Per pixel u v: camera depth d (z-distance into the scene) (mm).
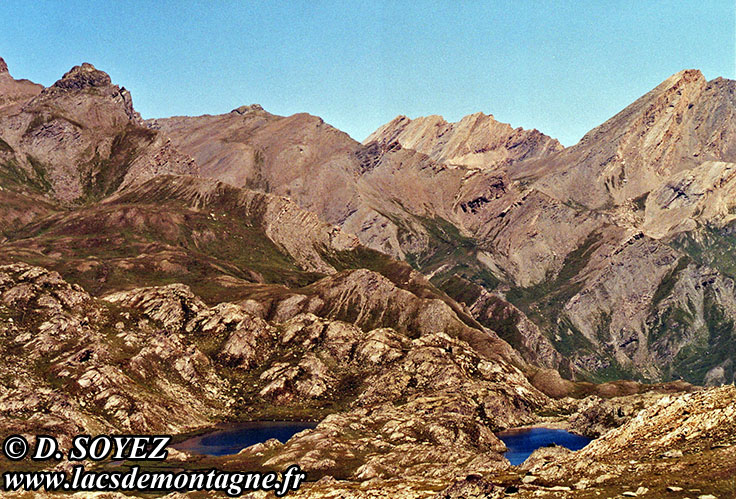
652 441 130750
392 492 154625
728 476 105250
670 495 104188
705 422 128250
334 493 164500
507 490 125500
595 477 121250
